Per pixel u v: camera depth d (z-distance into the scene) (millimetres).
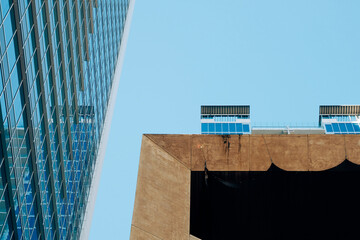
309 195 41844
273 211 41562
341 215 41531
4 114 28812
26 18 33531
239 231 41031
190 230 39938
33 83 35531
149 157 40438
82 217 52375
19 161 32094
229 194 41688
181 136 43125
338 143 42656
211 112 75375
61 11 43500
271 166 41938
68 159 46438
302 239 41219
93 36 57375
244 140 43000
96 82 59156
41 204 37500
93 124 57500
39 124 37250
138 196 37562
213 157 42125
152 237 35812
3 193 29031
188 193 40281
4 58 28734
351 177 41969
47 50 39281
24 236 33281
